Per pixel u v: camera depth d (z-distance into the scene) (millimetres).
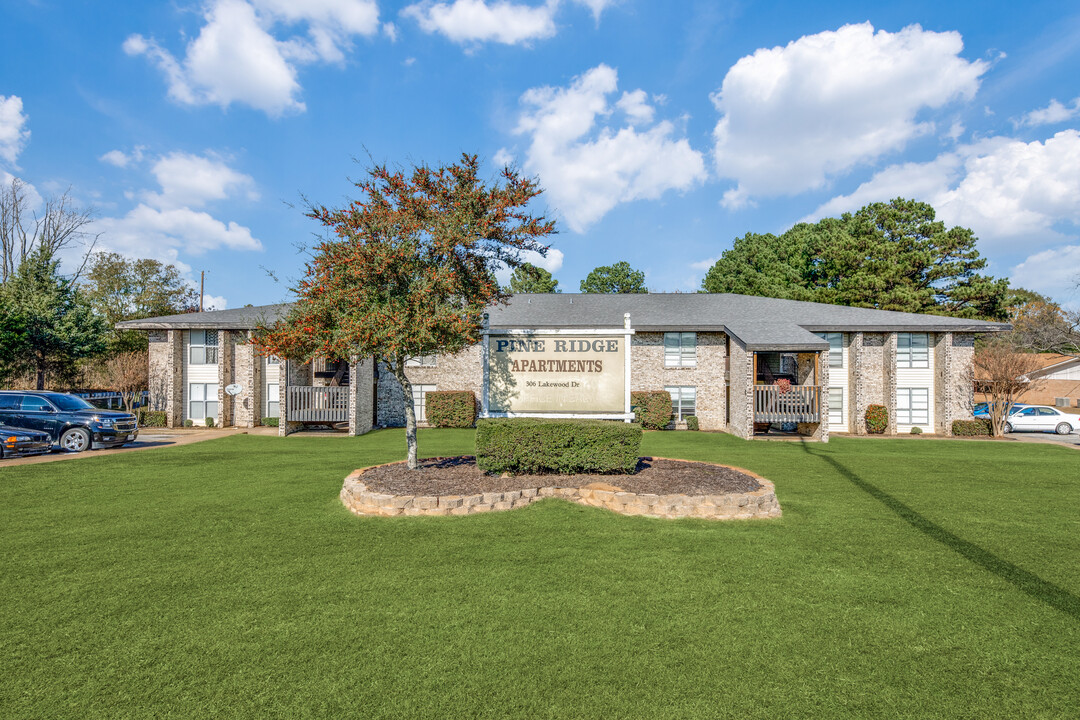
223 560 6145
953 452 16594
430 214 10055
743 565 6074
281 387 21156
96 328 30234
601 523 7547
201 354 25094
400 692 3666
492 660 4074
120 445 16812
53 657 4090
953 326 23141
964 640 4453
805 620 4773
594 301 28703
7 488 10000
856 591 5406
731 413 22938
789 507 8766
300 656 4113
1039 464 13852
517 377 11773
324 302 9023
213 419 24453
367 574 5730
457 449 16203
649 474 9531
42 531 7242
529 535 7043
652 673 3918
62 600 5078
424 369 25344
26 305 27516
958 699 3652
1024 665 4090
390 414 25234
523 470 9469
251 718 3389
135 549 6516
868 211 40719
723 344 24281
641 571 5863
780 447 17734
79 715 3414
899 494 9883
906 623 4746
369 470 10008
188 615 4777
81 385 31938
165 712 3441
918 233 38000
